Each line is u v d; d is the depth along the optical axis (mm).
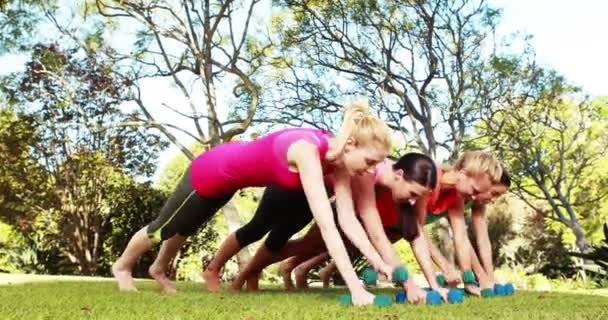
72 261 15852
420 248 3699
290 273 4910
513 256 21859
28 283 4941
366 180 3510
